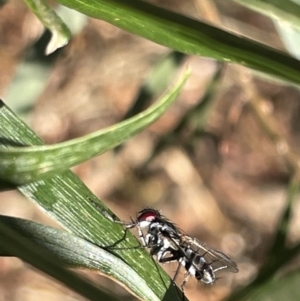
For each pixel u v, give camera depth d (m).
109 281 0.05
